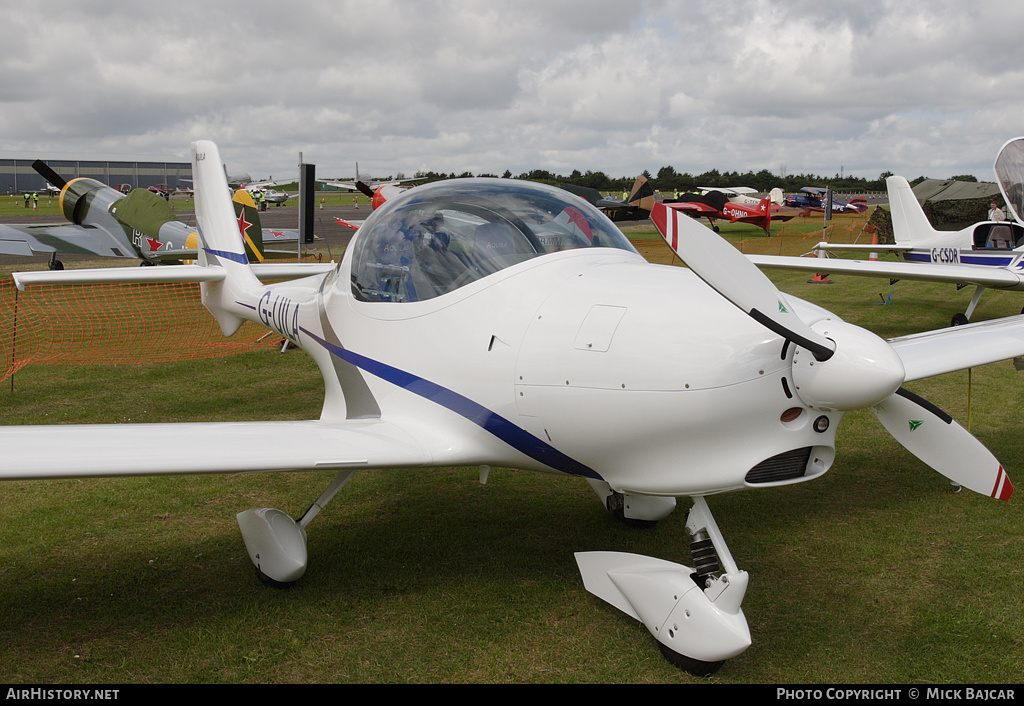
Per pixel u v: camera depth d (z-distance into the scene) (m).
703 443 2.49
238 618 2.82
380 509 3.94
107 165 89.88
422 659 2.58
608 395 2.55
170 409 5.77
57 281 4.94
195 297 11.73
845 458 4.73
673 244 2.23
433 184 3.46
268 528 3.04
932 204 24.64
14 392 6.25
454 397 3.02
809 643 2.68
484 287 2.96
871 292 12.48
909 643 2.68
